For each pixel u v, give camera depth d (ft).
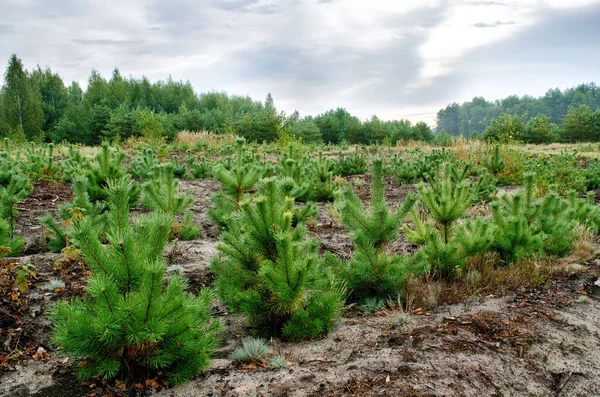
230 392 9.52
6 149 49.47
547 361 10.95
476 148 54.85
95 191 25.80
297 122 173.37
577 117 180.45
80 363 9.49
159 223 10.21
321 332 12.44
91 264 9.41
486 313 13.53
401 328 12.57
